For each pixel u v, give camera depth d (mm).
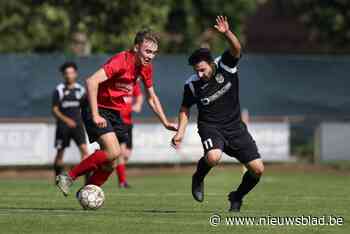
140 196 49531
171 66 84125
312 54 149000
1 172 80938
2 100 81750
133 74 36781
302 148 88625
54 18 96438
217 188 58562
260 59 86875
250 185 38031
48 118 81500
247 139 37250
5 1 103562
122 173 60406
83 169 37250
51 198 47094
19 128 80312
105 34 98500
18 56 81938
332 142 88250
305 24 118938
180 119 37750
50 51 108125
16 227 32469
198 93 36969
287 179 72438
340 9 114875
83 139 64062
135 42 36500
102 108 37062
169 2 101812
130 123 60406
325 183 65938
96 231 31609
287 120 87125
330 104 88375
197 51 36562
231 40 35750
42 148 80875
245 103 86625
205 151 36844
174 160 83625
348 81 88562
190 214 37500
